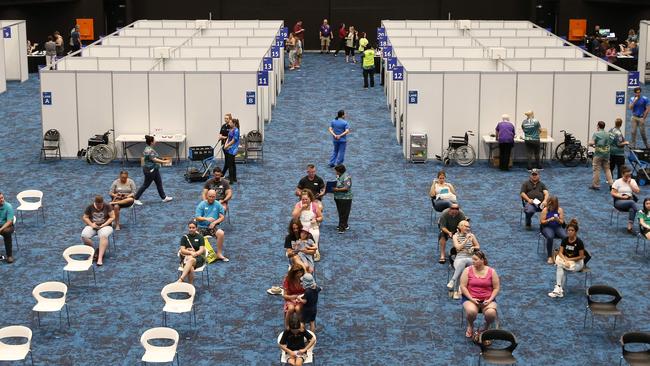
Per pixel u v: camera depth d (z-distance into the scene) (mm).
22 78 44000
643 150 28469
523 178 28266
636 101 31281
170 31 42281
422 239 22953
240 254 21953
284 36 45281
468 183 27688
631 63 46094
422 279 20500
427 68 33875
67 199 26078
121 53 36688
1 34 41219
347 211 23391
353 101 39875
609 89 29859
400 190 26984
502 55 33375
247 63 33656
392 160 30266
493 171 29078
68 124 30219
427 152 30125
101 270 20953
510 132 28688
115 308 18969
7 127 34719
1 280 20359
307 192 21391
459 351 17203
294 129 34500
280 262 21484
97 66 33062
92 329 18047
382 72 43688
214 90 29953
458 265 19297
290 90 42406
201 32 42438
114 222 23516
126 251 22109
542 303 19250
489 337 16250
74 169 29172
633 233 23328
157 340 17609
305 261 19781
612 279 20469
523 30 42375
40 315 18641
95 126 30203
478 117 29938
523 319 18516
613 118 30031
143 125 30156
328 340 17625
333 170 29016
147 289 19922
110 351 17156
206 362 16766
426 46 37531
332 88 42969
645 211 22000
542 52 37062
